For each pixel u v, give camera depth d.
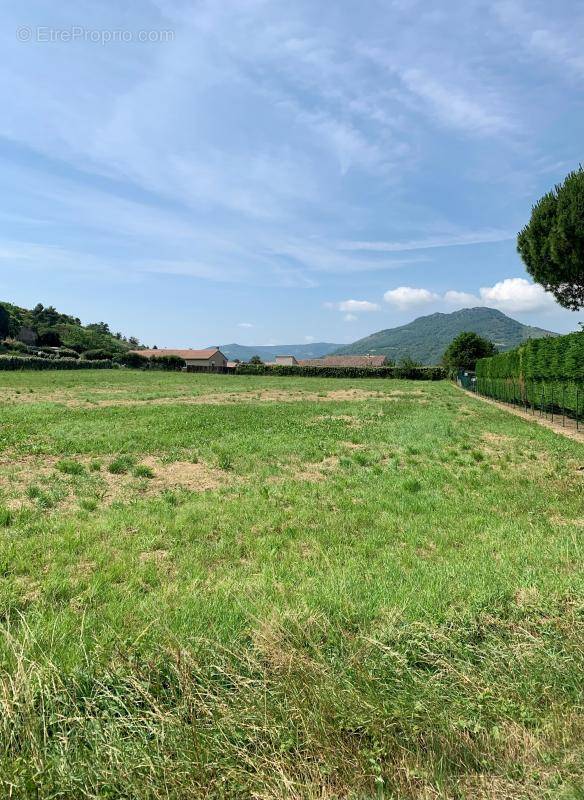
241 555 4.84
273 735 2.31
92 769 2.08
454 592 3.87
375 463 9.38
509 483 7.95
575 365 16.50
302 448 10.58
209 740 2.27
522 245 30.36
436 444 11.57
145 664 2.71
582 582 4.04
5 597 3.73
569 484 7.89
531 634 3.31
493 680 2.81
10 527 5.40
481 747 2.38
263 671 2.72
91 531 5.26
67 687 2.56
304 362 120.12
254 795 2.04
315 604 3.60
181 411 17.56
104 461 8.90
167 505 6.39
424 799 2.10
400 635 3.15
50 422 13.55
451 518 6.04
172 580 4.16
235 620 3.34
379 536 5.38
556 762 2.25
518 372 24.27
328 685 2.60
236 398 26.28
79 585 3.97
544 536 5.43
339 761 2.23
